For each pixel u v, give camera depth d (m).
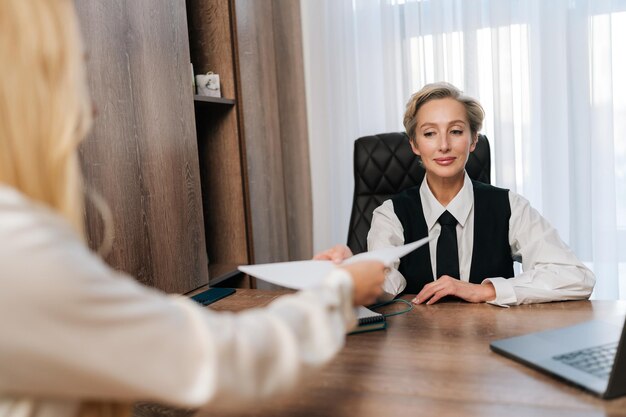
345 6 2.53
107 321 0.47
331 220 2.64
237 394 0.53
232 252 2.23
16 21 0.48
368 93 2.55
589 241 2.29
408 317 1.20
